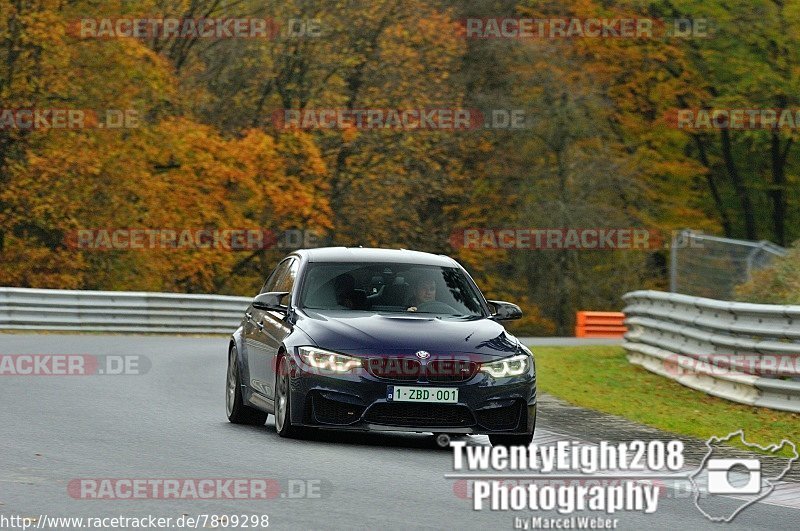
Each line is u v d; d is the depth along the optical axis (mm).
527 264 136125
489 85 135000
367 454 26453
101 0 111562
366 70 128125
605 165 133000
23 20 103188
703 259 71375
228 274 124125
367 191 128500
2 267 106438
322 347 27641
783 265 55156
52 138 108375
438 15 129500
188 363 52812
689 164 141875
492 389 27547
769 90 138125
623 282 136625
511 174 134250
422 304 30297
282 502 20188
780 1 137000
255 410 32062
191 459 24641
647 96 141875
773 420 36156
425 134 128000
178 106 118312
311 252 32062
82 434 28062
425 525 18797
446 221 136125
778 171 147875
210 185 114062
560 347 71000
